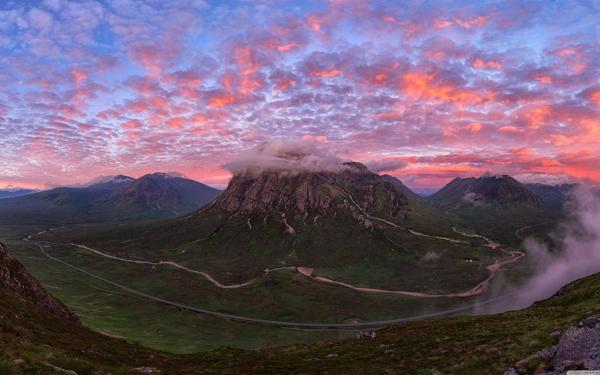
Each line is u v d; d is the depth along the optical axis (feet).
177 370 185.57
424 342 191.72
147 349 259.19
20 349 121.80
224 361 216.13
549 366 109.09
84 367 129.39
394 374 142.10
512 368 117.80
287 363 191.21
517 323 184.85
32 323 182.50
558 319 165.58
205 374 173.58
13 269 275.18
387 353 183.21
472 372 124.36
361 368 159.53
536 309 232.12
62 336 187.52
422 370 139.03
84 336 221.05
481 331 184.55
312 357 203.41
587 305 179.83
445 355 152.76
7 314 170.81
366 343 233.14
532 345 133.90
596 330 104.37
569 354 105.70
